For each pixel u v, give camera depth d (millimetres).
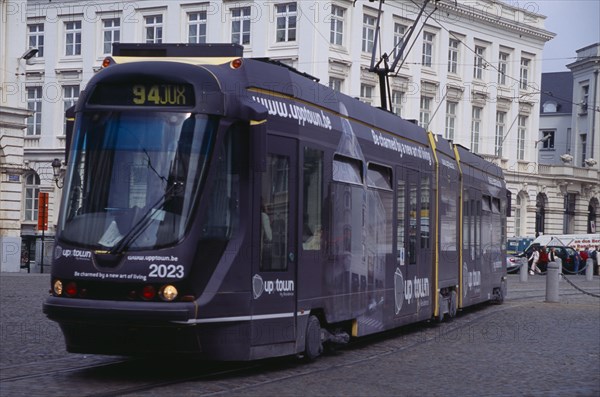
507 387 10031
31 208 50406
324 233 11539
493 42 57250
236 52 10305
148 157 9398
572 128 77000
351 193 12508
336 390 9453
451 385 10062
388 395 9273
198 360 10570
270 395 8992
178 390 9070
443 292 17906
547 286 25906
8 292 23234
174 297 9117
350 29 46438
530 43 60156
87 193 9484
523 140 61312
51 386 9156
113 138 9516
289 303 10594
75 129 9703
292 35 44906
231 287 9602
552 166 63500
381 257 13781
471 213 20281
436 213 17078
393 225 14414
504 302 25453
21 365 10703
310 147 11180
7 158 38438
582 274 55281
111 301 9156
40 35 49625
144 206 9289
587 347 14172
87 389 9000
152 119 9500
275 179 10391
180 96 9539
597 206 68375
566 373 11258
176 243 9172
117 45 10445
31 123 49969
